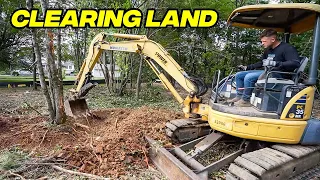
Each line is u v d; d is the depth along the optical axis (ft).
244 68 14.97
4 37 38.09
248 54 40.27
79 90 18.72
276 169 9.84
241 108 11.74
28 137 14.75
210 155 14.02
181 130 15.02
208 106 14.33
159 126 15.96
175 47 33.68
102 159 12.53
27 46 40.68
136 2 29.40
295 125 10.62
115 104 27.20
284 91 10.69
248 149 12.07
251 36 38.63
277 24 14.90
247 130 11.07
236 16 13.48
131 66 31.37
